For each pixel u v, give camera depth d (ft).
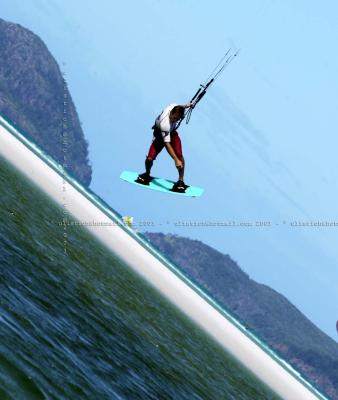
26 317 232.94
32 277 312.91
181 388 314.35
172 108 254.27
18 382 167.12
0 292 242.17
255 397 527.40
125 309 450.71
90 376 216.54
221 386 434.30
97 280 487.20
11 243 363.15
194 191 260.42
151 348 374.63
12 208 510.58
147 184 260.83
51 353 210.79
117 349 296.51
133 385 247.50
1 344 186.29
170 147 257.34
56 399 171.42
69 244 577.84
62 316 277.23
